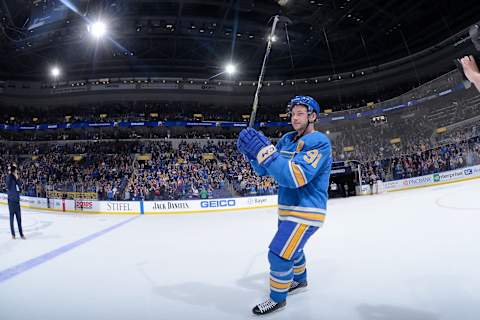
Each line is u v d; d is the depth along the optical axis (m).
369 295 2.41
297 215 2.17
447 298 2.24
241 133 2.19
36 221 10.20
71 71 28.22
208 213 13.37
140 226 8.60
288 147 2.41
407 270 2.93
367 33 24.77
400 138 24.48
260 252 4.33
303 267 2.60
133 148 25.58
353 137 26.69
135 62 27.94
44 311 2.49
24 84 28.38
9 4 18.86
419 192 13.39
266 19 22.03
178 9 20.77
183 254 4.45
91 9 19.30
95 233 7.21
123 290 2.92
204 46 25.98
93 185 18.52
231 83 29.84
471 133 19.59
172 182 18.72
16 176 6.34
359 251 3.86
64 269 3.84
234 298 2.56
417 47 24.92
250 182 18.31
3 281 3.38
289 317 2.12
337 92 28.97
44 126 26.72
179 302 2.53
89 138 26.75
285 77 30.20
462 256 3.21
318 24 22.19
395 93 25.95
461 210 6.34
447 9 21.72
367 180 18.48
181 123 27.28
